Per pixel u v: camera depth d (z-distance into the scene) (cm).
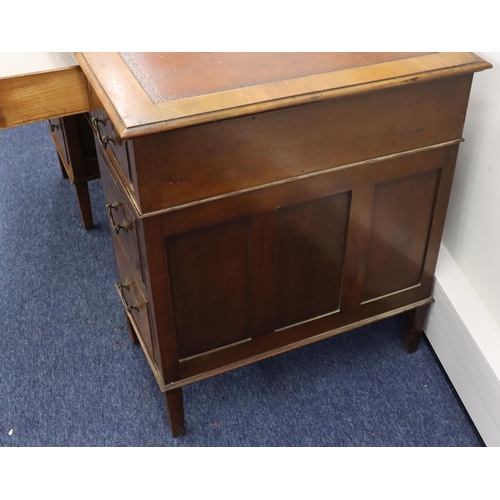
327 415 138
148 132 88
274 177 104
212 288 113
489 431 127
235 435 134
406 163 113
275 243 113
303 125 100
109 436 134
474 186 131
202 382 144
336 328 134
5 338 155
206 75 100
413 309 142
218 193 101
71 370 148
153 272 105
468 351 131
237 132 96
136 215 101
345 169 108
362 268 126
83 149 169
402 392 142
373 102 103
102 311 162
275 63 104
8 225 189
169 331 114
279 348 130
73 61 111
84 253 180
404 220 123
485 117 123
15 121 111
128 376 146
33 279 171
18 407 140
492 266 128
